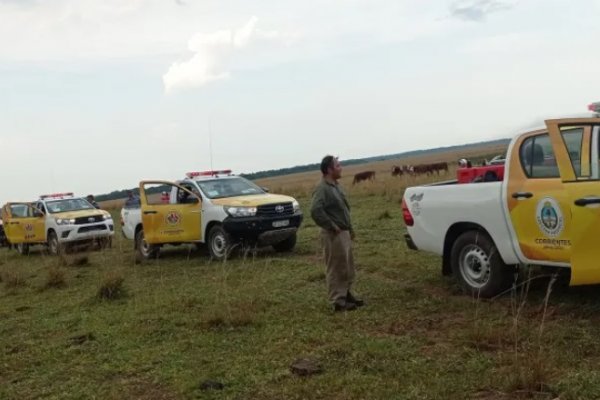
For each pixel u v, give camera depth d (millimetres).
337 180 7461
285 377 5199
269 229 11867
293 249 12750
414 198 8109
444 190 7590
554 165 6328
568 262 6090
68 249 17344
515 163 6715
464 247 7398
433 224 7793
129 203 14984
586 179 5965
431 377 4875
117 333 7156
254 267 10867
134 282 10727
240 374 5352
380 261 10117
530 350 5242
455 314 6703
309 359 5504
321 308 7465
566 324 5910
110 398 5082
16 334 7672
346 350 5703
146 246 14031
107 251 16844
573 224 5750
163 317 7680
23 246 19453
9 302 10070
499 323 6129
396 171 33719
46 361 6359
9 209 19891
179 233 12953
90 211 18172
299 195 28328
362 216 16719
